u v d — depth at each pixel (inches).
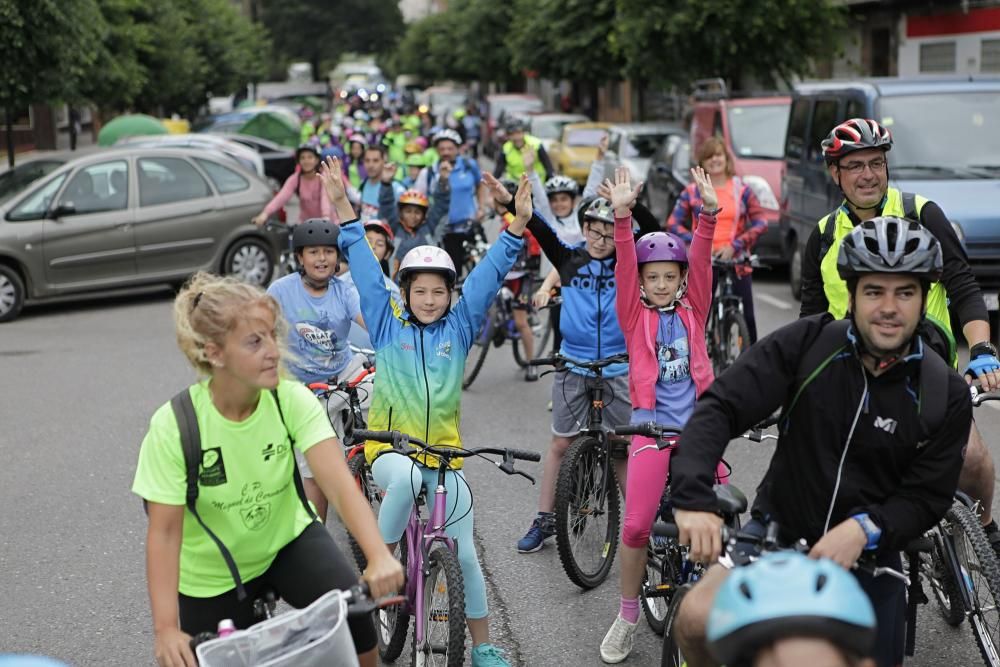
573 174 1049.5
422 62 3250.5
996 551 177.6
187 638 125.1
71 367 438.6
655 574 203.8
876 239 119.1
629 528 188.9
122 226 570.3
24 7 738.8
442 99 2245.3
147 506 129.9
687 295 202.1
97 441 336.8
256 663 117.6
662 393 198.4
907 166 445.7
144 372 427.5
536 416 354.3
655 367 197.6
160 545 129.0
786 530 130.3
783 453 129.6
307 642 119.1
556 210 376.2
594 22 1162.0
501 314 408.2
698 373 199.2
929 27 1011.9
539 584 227.5
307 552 137.4
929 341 173.3
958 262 185.6
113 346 478.9
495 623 209.2
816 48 954.1
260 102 2073.1
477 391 390.6
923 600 158.4
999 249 415.5
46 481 299.3
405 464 179.5
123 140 838.5
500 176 622.2
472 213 501.0
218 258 597.6
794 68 952.3
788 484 129.0
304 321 236.2
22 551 248.8
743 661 77.0
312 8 4067.4
